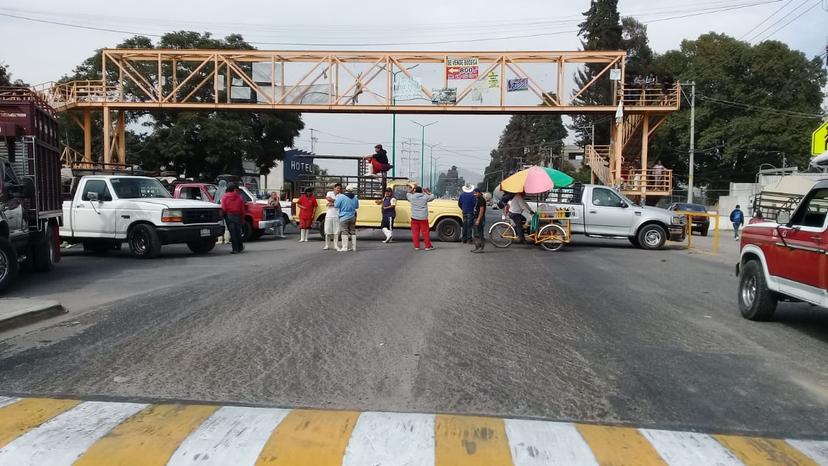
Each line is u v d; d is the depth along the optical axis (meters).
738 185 40.50
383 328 7.82
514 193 19.36
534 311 9.06
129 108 31.39
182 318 8.31
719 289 11.61
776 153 54.69
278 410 5.01
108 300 9.61
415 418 4.86
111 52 31.19
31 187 10.73
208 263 14.71
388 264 14.52
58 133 13.57
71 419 4.79
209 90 39.19
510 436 4.54
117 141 33.06
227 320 8.20
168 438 4.44
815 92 57.12
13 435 4.48
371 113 31.62
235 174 41.06
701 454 4.30
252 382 5.73
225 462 4.11
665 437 4.59
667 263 16.00
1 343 7.04
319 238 24.27
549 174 18.73
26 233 11.27
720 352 6.99
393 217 21.73
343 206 18.00
